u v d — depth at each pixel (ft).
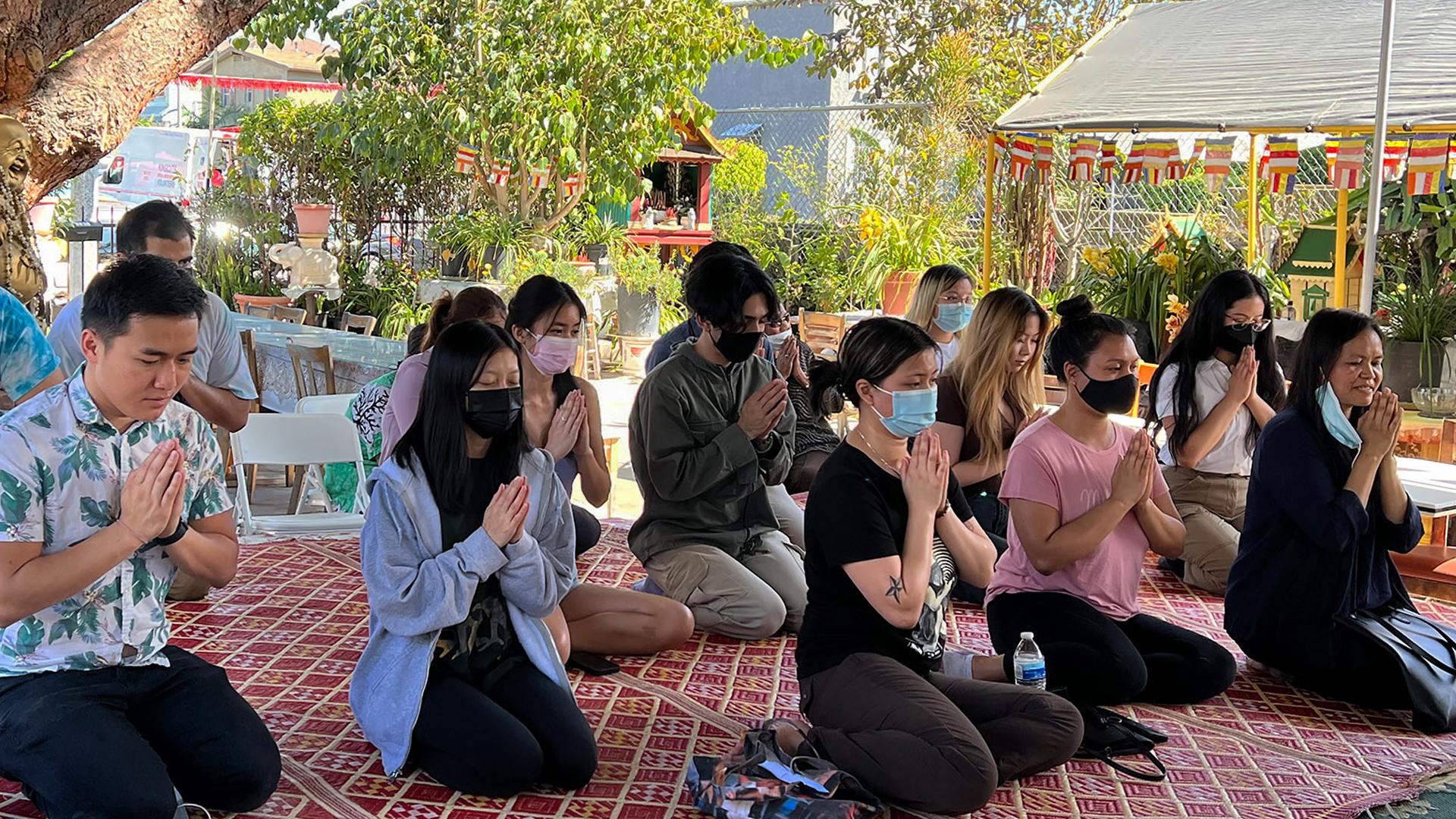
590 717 14.67
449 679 12.68
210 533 11.59
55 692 10.84
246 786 11.47
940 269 22.27
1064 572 15.14
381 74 45.32
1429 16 29.17
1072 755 13.24
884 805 12.22
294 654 16.37
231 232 49.08
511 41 43.93
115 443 10.84
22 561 10.44
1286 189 31.14
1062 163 46.11
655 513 17.67
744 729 14.40
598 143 45.44
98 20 17.33
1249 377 19.31
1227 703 15.62
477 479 12.78
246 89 83.10
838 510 12.38
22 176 15.80
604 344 46.52
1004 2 58.90
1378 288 30.89
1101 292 34.88
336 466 23.03
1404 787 13.28
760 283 16.46
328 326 46.98
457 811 12.14
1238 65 30.01
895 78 59.67
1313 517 15.21
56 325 16.39
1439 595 19.71
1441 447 24.97
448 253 47.39
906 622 12.20
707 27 45.57
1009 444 19.61
